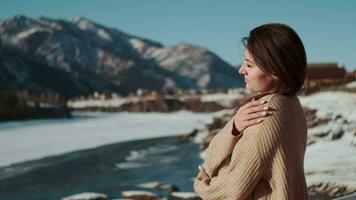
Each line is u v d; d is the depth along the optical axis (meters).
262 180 1.56
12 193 16.72
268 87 1.66
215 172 1.65
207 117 97.94
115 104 155.12
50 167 23.86
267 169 1.53
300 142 1.59
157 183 16.22
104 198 13.82
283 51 1.60
